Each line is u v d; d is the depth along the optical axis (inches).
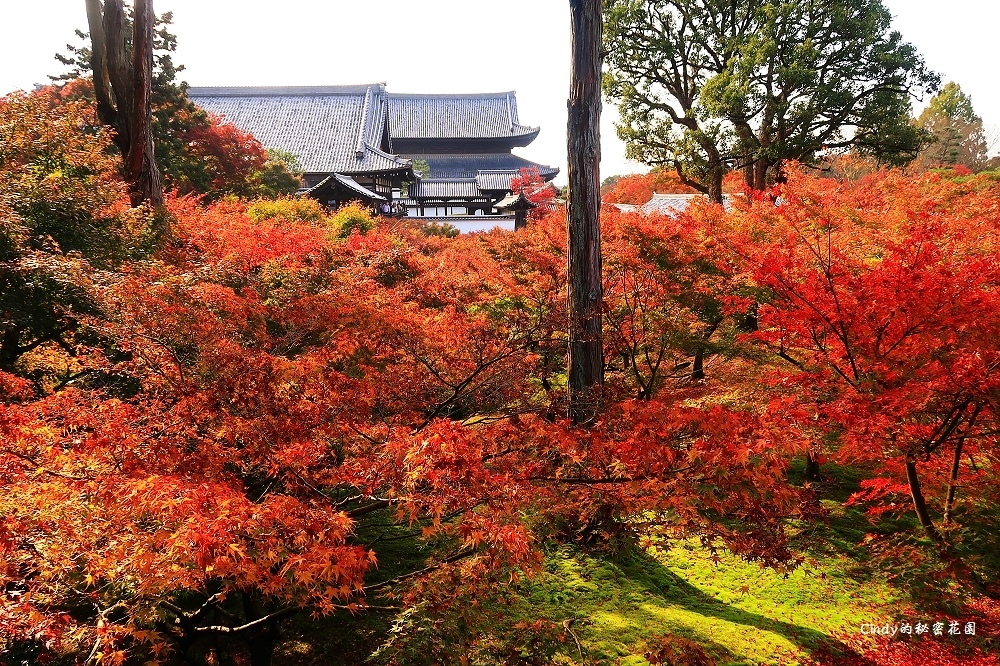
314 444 161.6
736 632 240.1
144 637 126.3
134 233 331.9
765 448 157.8
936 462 275.3
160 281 221.5
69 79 985.5
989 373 227.5
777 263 277.7
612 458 175.2
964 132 2064.5
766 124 927.0
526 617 235.3
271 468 150.8
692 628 240.2
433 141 2561.5
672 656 214.2
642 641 226.1
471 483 137.1
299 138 2177.7
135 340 175.5
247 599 193.3
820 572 287.0
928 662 213.8
